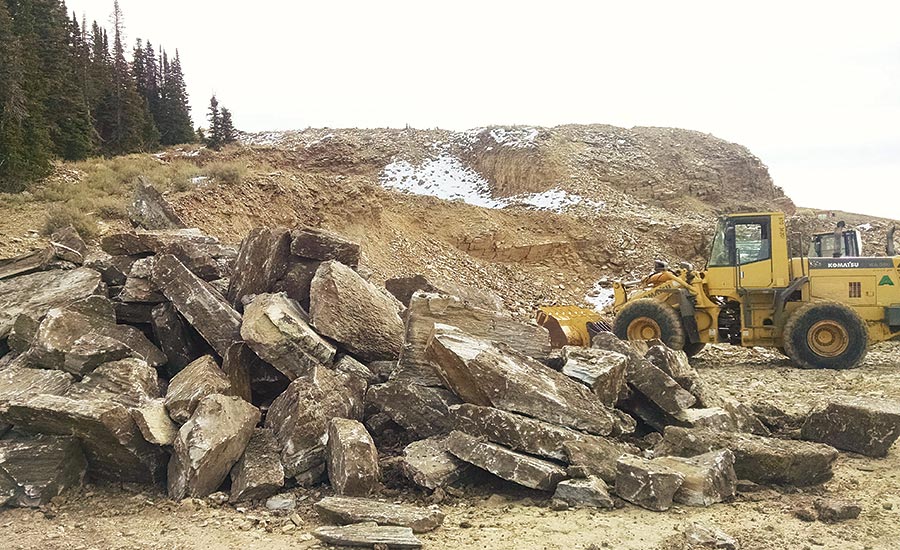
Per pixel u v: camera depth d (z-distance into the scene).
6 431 6.07
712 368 14.22
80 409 5.72
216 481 5.98
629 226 34.38
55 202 20.02
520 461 5.87
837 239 16.30
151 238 9.61
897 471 6.77
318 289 8.14
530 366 6.86
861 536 5.05
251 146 50.75
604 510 5.60
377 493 5.91
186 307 7.92
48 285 8.54
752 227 14.23
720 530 5.06
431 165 53.16
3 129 22.70
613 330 14.82
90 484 6.10
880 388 11.14
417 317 7.62
